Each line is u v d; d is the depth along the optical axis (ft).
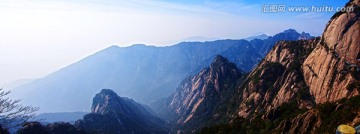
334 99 371.76
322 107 312.29
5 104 133.80
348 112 274.77
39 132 435.53
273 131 356.59
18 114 139.13
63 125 578.25
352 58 387.75
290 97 453.99
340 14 441.27
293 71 506.48
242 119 495.41
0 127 132.87
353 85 353.51
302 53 597.52
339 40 416.26
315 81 434.71
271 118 411.95
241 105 617.62
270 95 546.67
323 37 465.88
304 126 310.86
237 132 437.17
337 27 427.74
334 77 394.11
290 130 326.44
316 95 418.10
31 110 147.13
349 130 55.21
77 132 580.30
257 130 402.31
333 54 414.82
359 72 367.45
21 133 412.16
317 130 291.79
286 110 413.39
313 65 462.60
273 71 612.70
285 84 501.15
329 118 289.12
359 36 393.29
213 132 474.90
